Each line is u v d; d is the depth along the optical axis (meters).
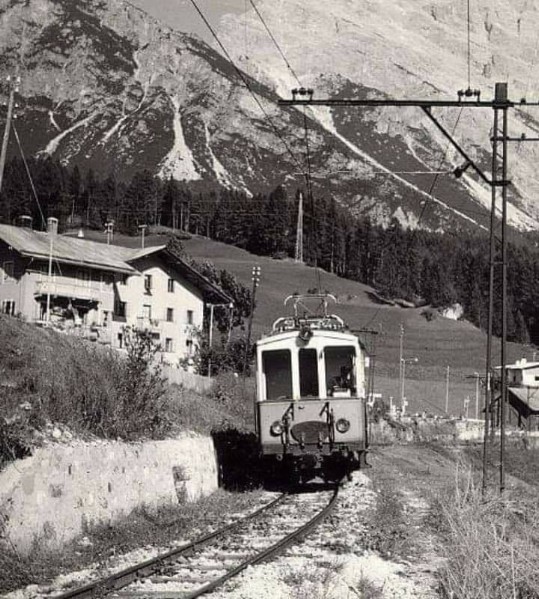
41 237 80.31
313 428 25.83
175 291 90.44
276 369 26.59
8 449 14.28
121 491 18.22
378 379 138.12
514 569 11.38
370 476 33.09
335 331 26.73
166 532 16.67
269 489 28.12
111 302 83.12
